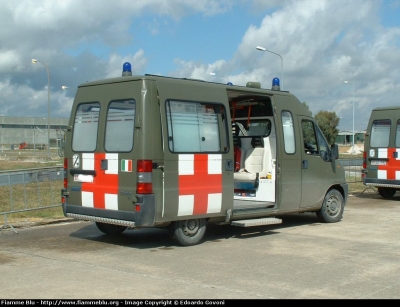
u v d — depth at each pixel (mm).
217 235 9852
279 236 9750
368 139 16703
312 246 8750
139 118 7949
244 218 9766
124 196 8070
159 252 8211
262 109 11039
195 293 5891
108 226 9742
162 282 6363
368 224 11219
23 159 40062
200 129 8664
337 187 11719
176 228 8516
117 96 8359
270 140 10914
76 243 8945
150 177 7918
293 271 6984
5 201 12508
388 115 16219
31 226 10703
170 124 8219
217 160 8867
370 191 19000
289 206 10438
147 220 7898
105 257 7820
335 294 5922
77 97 9086
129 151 8039
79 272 6844
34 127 60312
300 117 10781
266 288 6137
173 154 8195
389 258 7828
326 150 11328
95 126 8695
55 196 12758
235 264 7387
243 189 11109
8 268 7047
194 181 8492
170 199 8148
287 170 10344
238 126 11477
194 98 8609
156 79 8148
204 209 8680
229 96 10414
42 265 7246
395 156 15938
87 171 8703
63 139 9555
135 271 6926
